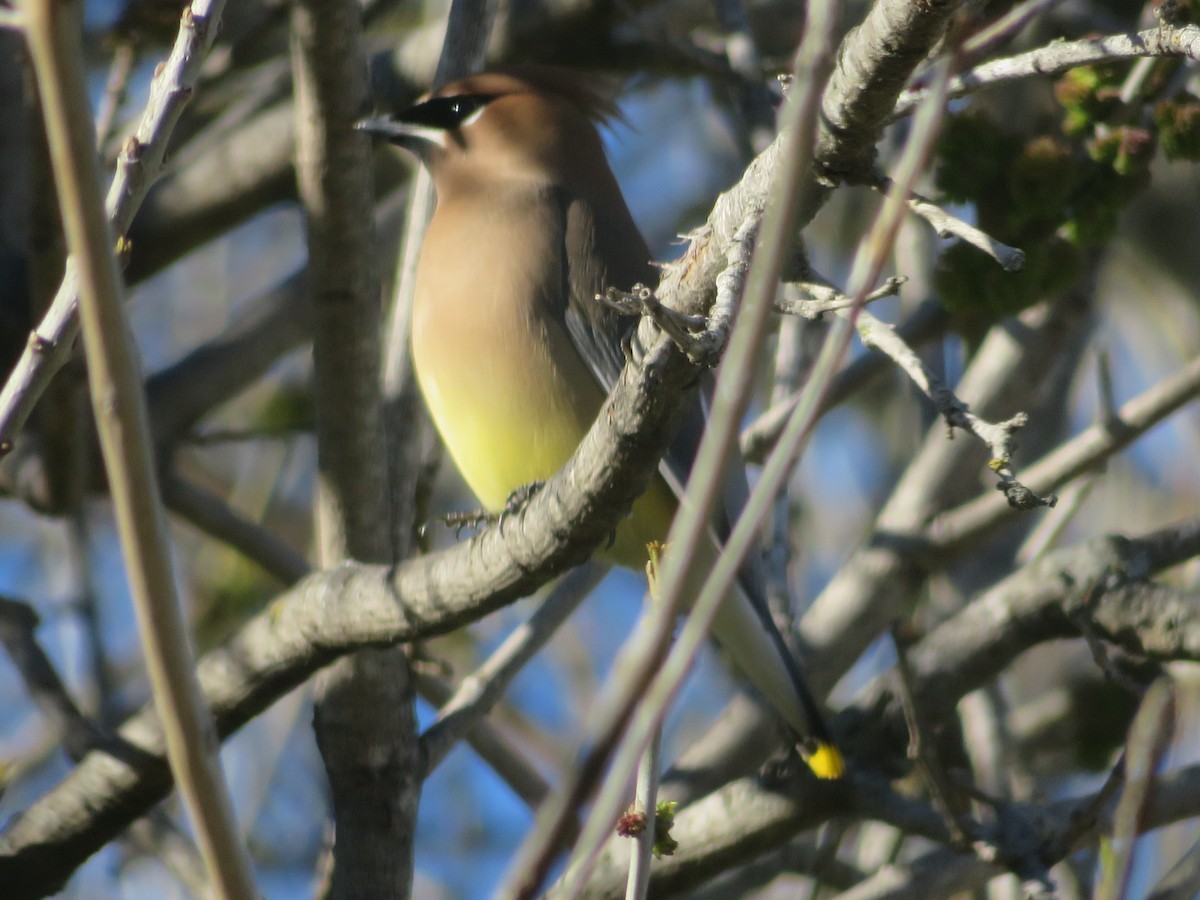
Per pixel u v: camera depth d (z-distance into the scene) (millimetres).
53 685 8094
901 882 8125
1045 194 8297
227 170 11758
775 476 3811
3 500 11867
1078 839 7285
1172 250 12469
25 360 5574
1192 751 9836
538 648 8570
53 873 7711
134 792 7562
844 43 5285
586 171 9680
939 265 8688
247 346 11609
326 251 7633
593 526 6195
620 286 9172
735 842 7828
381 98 11930
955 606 10945
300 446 13125
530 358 8984
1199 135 8172
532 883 3527
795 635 9523
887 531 9641
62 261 8664
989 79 5324
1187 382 9281
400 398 8688
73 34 3836
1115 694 11227
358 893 7711
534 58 12219
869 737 8094
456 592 6559
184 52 5605
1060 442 11562
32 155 8312
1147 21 7934
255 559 11062
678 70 12289
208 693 7281
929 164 9406
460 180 9539
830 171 5488
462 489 12828
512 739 11664
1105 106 8383
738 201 5535
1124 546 8227
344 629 6906
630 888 4734
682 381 5730
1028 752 11336
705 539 8141
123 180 5527
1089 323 11609
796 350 9688
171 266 12641
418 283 9328
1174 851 9648
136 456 4039
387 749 7801
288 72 12570
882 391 12688
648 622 3873
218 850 4207
